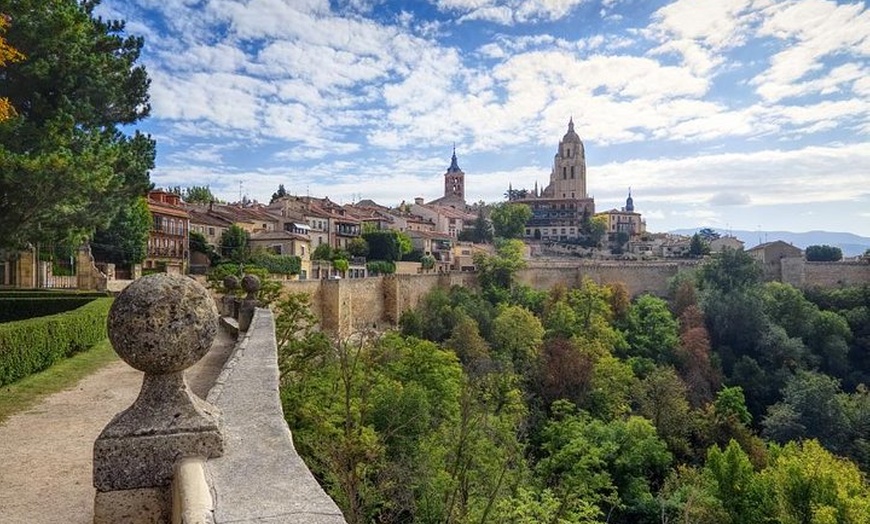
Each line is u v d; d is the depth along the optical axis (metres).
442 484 13.73
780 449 30.19
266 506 2.31
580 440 21.08
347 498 10.73
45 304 16.91
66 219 14.09
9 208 11.99
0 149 11.04
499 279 63.72
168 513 2.95
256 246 52.88
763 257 70.25
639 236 115.06
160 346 3.03
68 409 7.68
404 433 16.33
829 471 21.45
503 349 43.31
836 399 37.59
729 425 34.25
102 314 14.47
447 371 23.23
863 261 69.69
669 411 35.03
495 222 100.06
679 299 58.69
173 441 2.99
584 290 57.50
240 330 13.20
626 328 53.84
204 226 52.91
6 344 8.94
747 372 46.84
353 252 64.81
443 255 77.31
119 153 14.37
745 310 50.97
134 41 17.98
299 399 13.58
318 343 15.74
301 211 66.88
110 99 16.23
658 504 24.20
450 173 141.00
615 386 36.66
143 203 40.06
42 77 13.87
